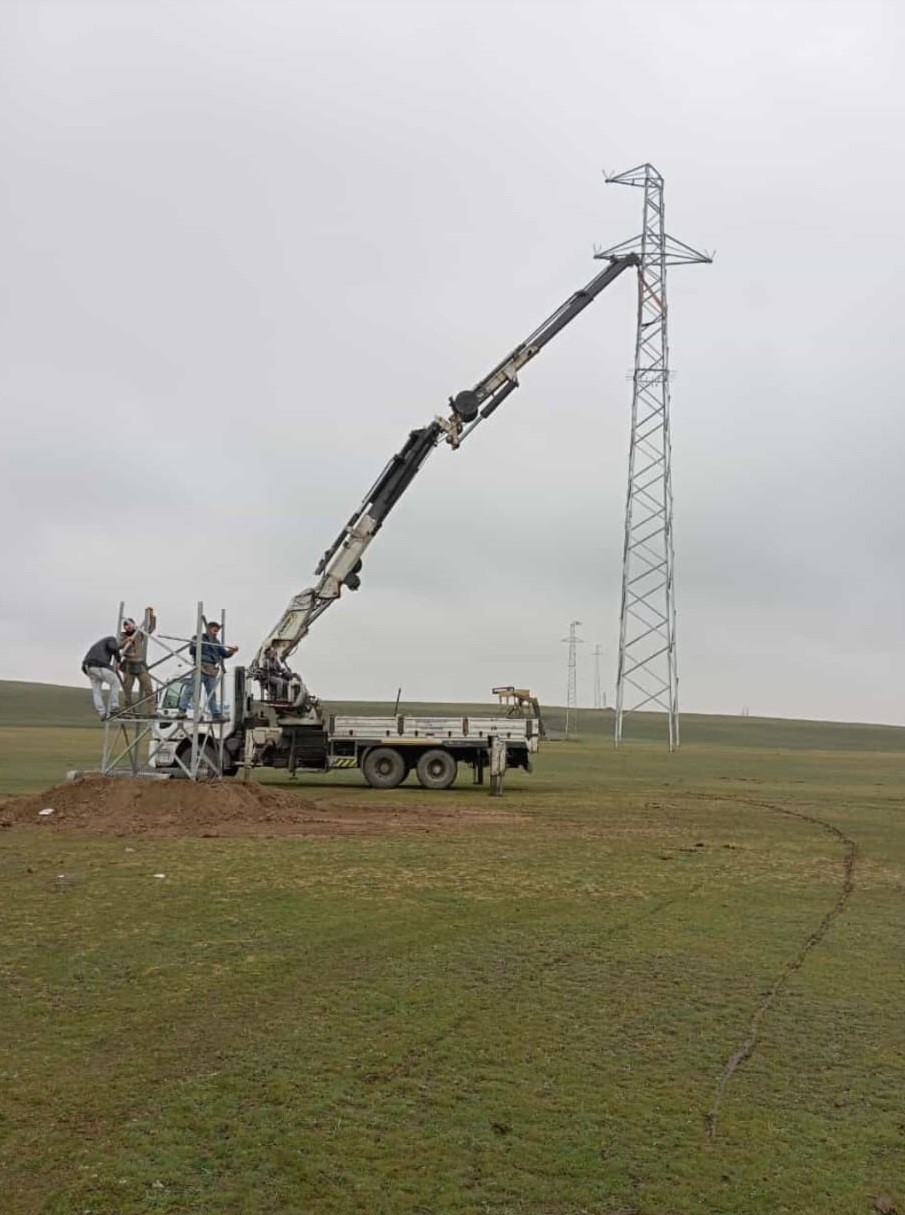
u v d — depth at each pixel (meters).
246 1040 7.69
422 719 30.28
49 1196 5.38
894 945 11.35
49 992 8.69
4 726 93.50
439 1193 5.56
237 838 17.39
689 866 16.17
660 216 53.78
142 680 21.34
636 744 85.38
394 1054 7.51
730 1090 7.11
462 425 31.95
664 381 56.88
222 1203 5.37
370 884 13.59
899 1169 6.06
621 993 9.19
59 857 15.02
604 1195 5.62
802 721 168.00
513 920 11.88
